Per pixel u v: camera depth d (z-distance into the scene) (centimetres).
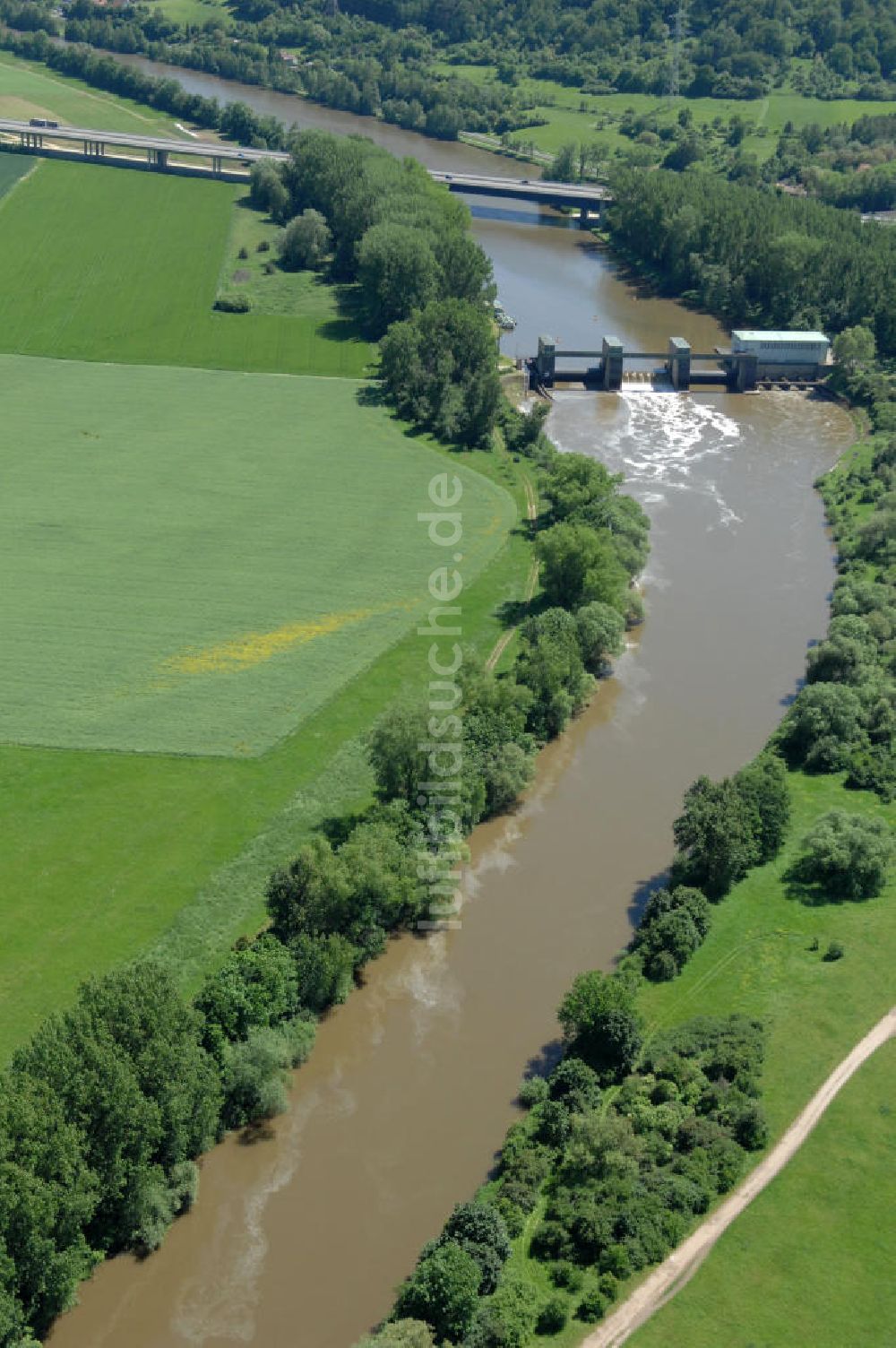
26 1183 13875
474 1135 16825
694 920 19400
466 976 19225
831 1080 16938
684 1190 15262
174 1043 15925
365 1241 15512
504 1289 14300
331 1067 17788
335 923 19012
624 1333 13912
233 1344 14450
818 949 19162
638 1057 17325
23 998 17838
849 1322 14025
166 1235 15525
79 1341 14488
